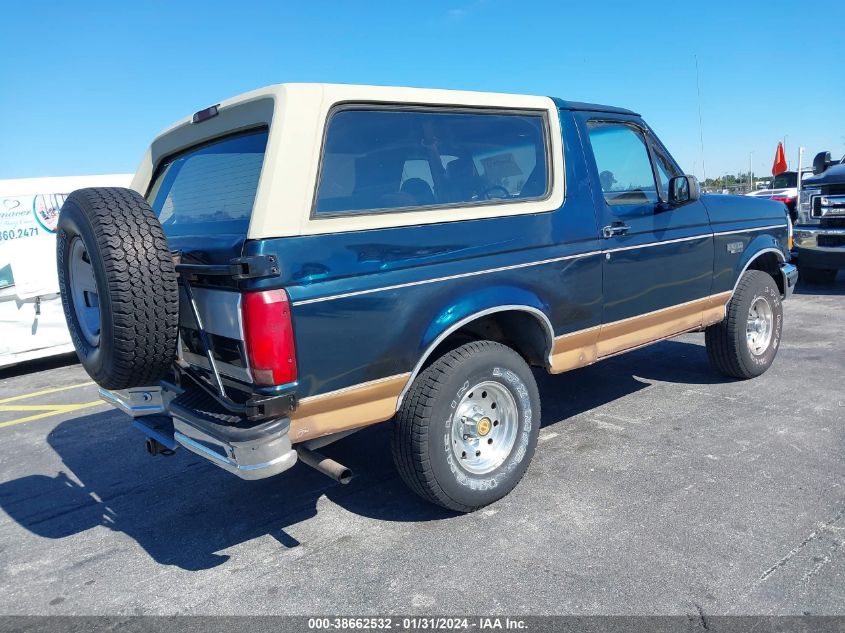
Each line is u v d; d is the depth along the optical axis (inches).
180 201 152.0
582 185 156.6
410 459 129.6
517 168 146.7
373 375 120.5
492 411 141.2
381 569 121.1
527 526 132.3
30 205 334.6
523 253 141.9
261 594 116.4
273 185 107.5
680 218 180.9
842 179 366.3
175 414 123.7
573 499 142.3
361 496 153.2
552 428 186.2
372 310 117.9
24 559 136.7
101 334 117.3
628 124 175.5
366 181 121.0
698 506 136.1
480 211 135.1
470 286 132.1
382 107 125.0
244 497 158.6
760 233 211.0
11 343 333.7
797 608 102.8
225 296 111.7
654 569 114.8
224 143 133.6
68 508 161.5
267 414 107.2
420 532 133.8
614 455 164.4
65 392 295.0
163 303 115.5
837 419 179.9
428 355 127.0
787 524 127.3
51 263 342.0
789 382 214.7
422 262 124.8
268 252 106.0
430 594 112.1
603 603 106.5
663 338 184.9
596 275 157.5
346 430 123.3
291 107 111.7
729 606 104.0
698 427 179.9
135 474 180.7
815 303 355.9
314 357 111.9
